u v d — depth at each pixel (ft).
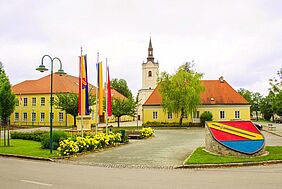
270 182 34.04
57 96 179.11
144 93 290.56
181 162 51.62
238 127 60.70
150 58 293.02
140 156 58.85
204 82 208.64
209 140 62.13
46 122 214.48
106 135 75.77
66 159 55.36
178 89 176.76
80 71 76.28
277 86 122.11
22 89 224.94
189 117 194.18
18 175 39.34
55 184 33.45
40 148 71.15
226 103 193.57
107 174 40.68
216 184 33.24
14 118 221.66
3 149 69.21
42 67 62.44
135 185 33.04
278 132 129.08
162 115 195.62
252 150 56.54
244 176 38.34
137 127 173.78
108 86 86.63
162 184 33.55
